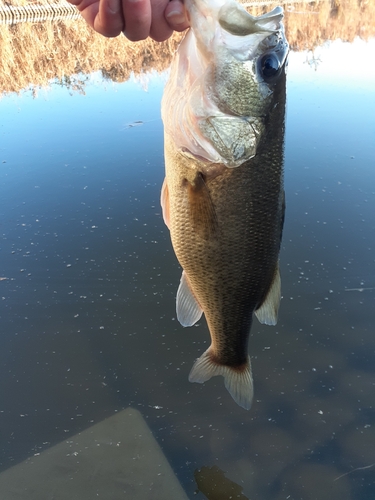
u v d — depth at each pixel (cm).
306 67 175
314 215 86
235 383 41
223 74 31
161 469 49
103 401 57
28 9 298
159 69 176
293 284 72
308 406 55
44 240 82
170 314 68
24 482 48
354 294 70
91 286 73
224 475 48
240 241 35
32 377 59
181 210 34
